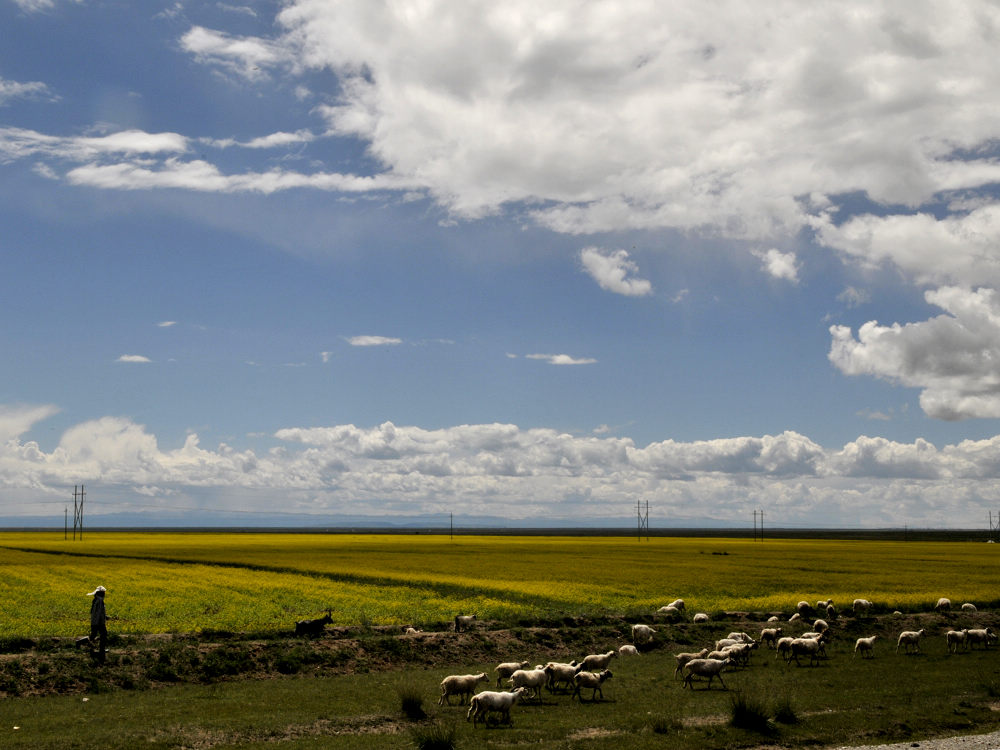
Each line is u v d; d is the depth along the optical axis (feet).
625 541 593.42
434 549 385.70
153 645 98.73
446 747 59.36
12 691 76.89
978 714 72.18
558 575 223.10
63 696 76.95
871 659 104.78
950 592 184.24
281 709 72.23
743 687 84.64
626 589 185.98
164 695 78.07
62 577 203.00
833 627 128.67
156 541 488.85
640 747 60.39
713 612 142.82
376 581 204.95
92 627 89.25
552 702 77.97
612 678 90.94
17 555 308.60
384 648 99.71
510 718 69.87
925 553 376.48
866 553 375.66
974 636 111.55
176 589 173.27
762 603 159.43
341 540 560.61
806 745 62.39
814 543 557.33
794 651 103.09
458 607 148.97
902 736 64.85
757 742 62.59
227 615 130.93
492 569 243.60
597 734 64.85
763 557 327.88
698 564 273.95
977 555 355.97
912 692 81.35
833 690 82.79
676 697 79.71
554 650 108.47
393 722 68.64
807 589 190.90
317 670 91.56
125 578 200.44
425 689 82.48
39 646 94.58
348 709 72.49
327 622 116.67
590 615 134.21
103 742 59.62
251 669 89.61
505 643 107.96
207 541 497.05
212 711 71.05
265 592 169.48
